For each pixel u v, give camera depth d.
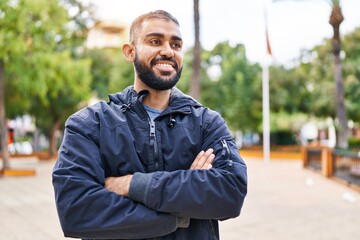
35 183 12.43
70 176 1.54
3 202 8.99
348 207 8.30
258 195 9.93
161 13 1.76
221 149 1.71
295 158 23.81
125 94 1.79
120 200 1.50
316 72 23.72
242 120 27.31
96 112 1.70
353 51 21.55
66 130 1.68
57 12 14.58
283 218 7.18
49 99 21.00
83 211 1.49
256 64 28.14
